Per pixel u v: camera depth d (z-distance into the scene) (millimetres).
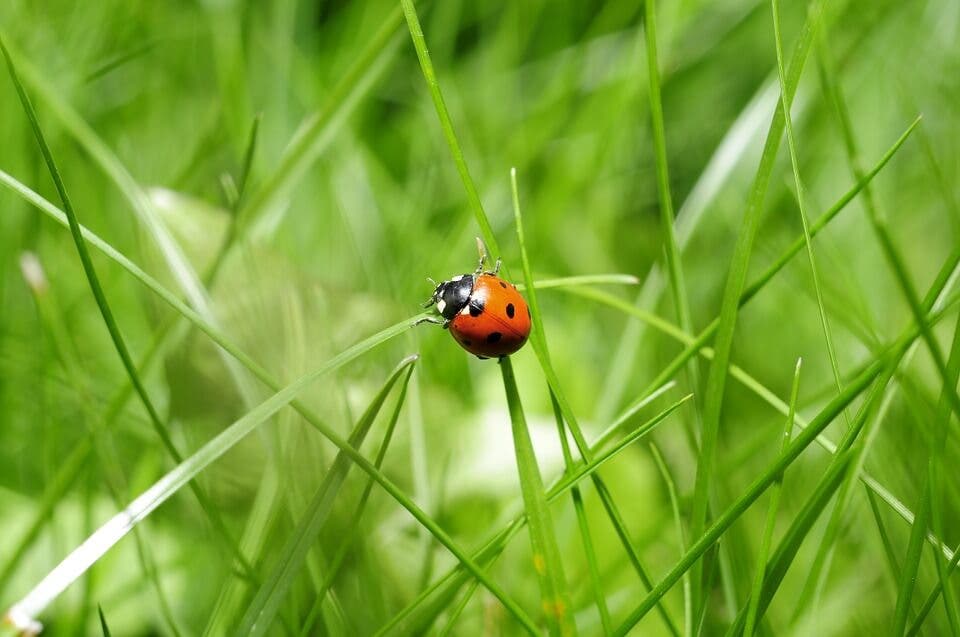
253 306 220
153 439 219
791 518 223
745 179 260
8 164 244
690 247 257
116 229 250
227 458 217
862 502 217
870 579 216
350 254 246
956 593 210
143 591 215
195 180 255
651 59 211
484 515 222
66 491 213
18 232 240
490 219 258
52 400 223
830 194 257
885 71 261
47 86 233
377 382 223
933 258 250
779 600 218
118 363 238
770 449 228
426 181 262
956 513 215
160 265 220
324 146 237
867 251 249
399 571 216
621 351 231
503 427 224
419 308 234
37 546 217
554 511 221
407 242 251
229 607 208
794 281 243
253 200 229
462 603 204
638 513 222
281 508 210
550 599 199
